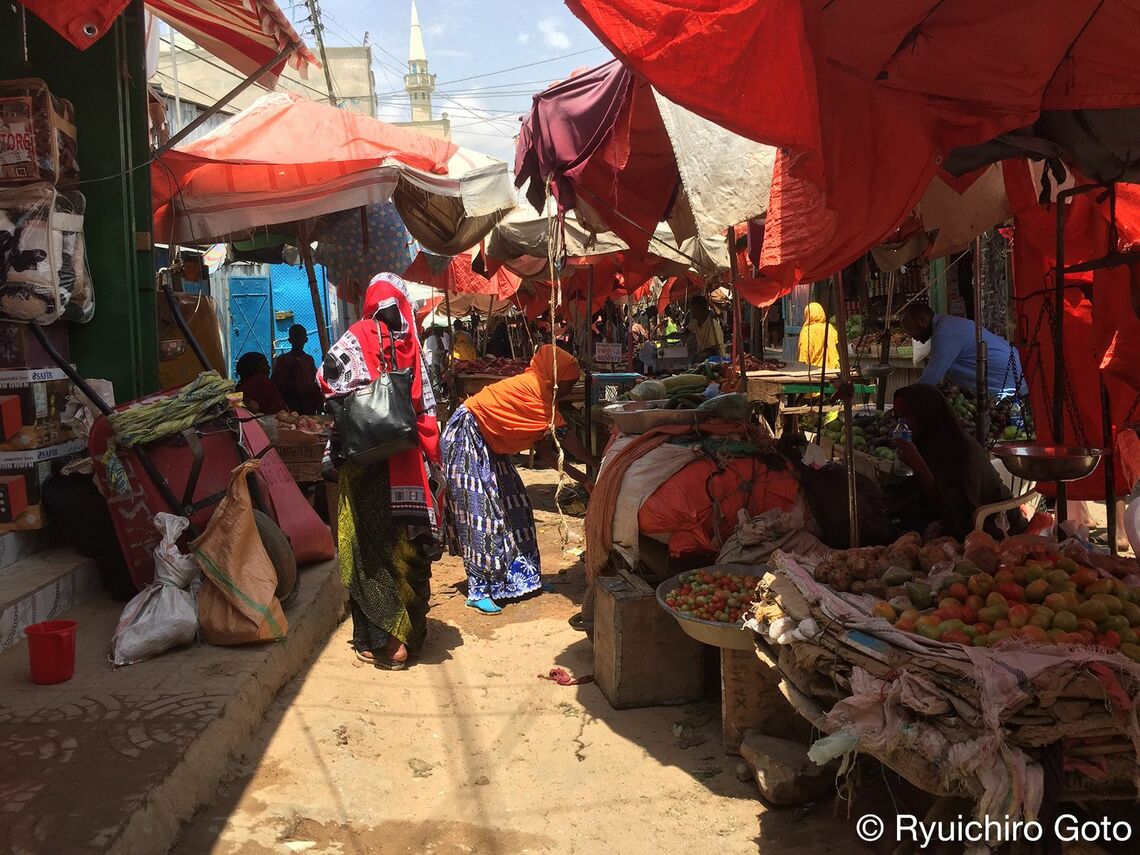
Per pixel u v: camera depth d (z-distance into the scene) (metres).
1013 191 5.30
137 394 5.79
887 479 6.11
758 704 3.83
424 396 4.98
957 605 3.00
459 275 14.51
